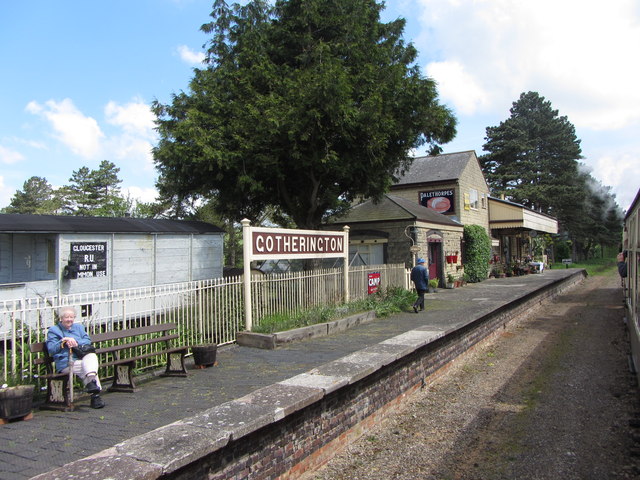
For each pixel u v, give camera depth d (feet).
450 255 68.23
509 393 24.08
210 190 44.34
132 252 34.40
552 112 172.96
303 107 35.68
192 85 40.06
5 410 15.43
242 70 40.34
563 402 22.29
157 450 10.68
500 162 164.96
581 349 33.45
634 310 27.32
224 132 37.70
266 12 43.24
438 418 20.65
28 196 171.94
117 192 149.89
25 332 19.26
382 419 19.95
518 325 46.06
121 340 22.30
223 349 27.17
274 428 13.71
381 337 30.09
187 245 38.40
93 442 13.64
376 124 37.50
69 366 17.06
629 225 32.63
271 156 38.50
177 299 25.25
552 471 15.39
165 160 40.47
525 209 89.51
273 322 30.04
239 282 29.25
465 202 80.38
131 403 17.66
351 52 41.19
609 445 17.24
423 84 41.09
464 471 15.60
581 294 74.33
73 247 31.01
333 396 16.69
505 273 89.71
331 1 41.98
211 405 17.13
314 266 46.11
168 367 21.88
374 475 15.34
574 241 183.93
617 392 23.25
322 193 47.96
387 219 59.88
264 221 77.41
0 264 34.09
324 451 16.03
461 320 31.35
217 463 11.67
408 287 51.37
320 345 28.04
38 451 12.96
